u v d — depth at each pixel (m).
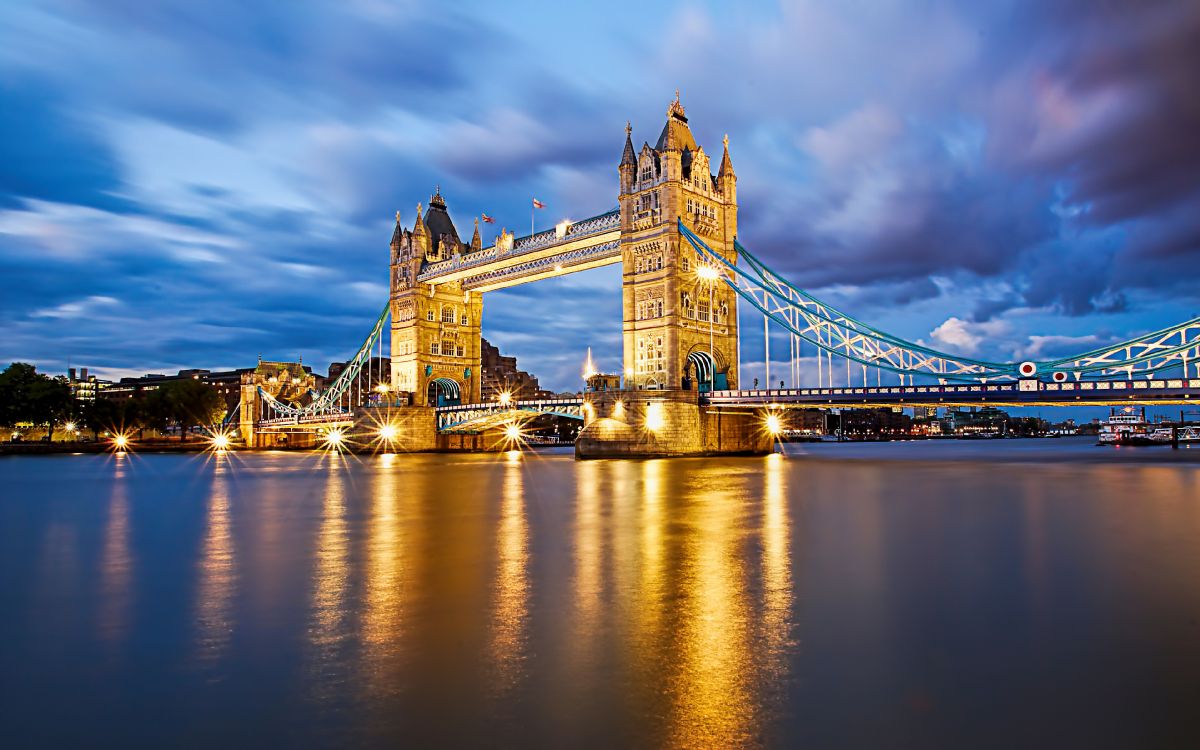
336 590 20.62
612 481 57.66
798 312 86.62
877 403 79.81
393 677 13.91
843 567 23.00
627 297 94.31
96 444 153.50
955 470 69.38
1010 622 16.94
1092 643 15.46
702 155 96.38
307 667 14.48
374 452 125.25
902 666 14.23
